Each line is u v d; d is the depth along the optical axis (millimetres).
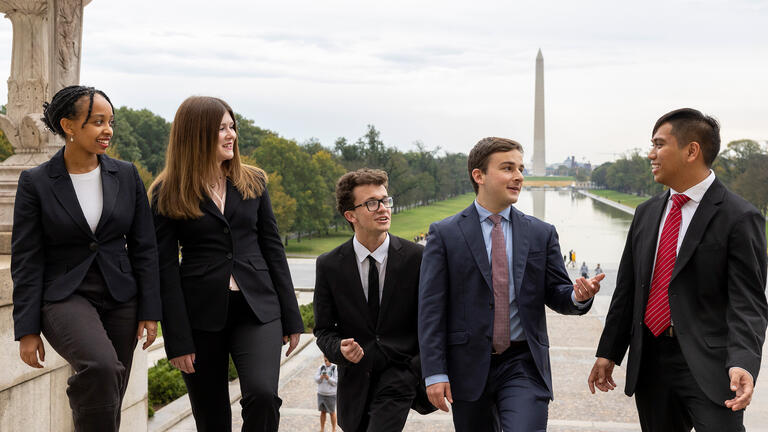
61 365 5113
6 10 5902
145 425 6324
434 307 4109
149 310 3693
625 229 83938
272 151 67812
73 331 3314
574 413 9680
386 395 4324
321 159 78000
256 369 3838
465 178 180375
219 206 4113
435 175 130375
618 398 10555
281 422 9242
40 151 5852
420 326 4117
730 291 3689
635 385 4016
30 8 5852
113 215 3625
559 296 4062
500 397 4000
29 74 5934
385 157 92500
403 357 4414
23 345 3367
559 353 14477
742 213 3738
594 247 60719
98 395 3242
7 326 4547
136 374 6160
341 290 4453
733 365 3482
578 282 3752
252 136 97875
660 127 3953
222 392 4215
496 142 4195
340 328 4551
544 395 3953
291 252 61375
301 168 68312
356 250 4477
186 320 3945
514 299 4094
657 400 3979
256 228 4285
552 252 4207
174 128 4016
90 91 3582
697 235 3789
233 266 4059
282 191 62531
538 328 4094
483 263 4117
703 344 3723
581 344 15578
